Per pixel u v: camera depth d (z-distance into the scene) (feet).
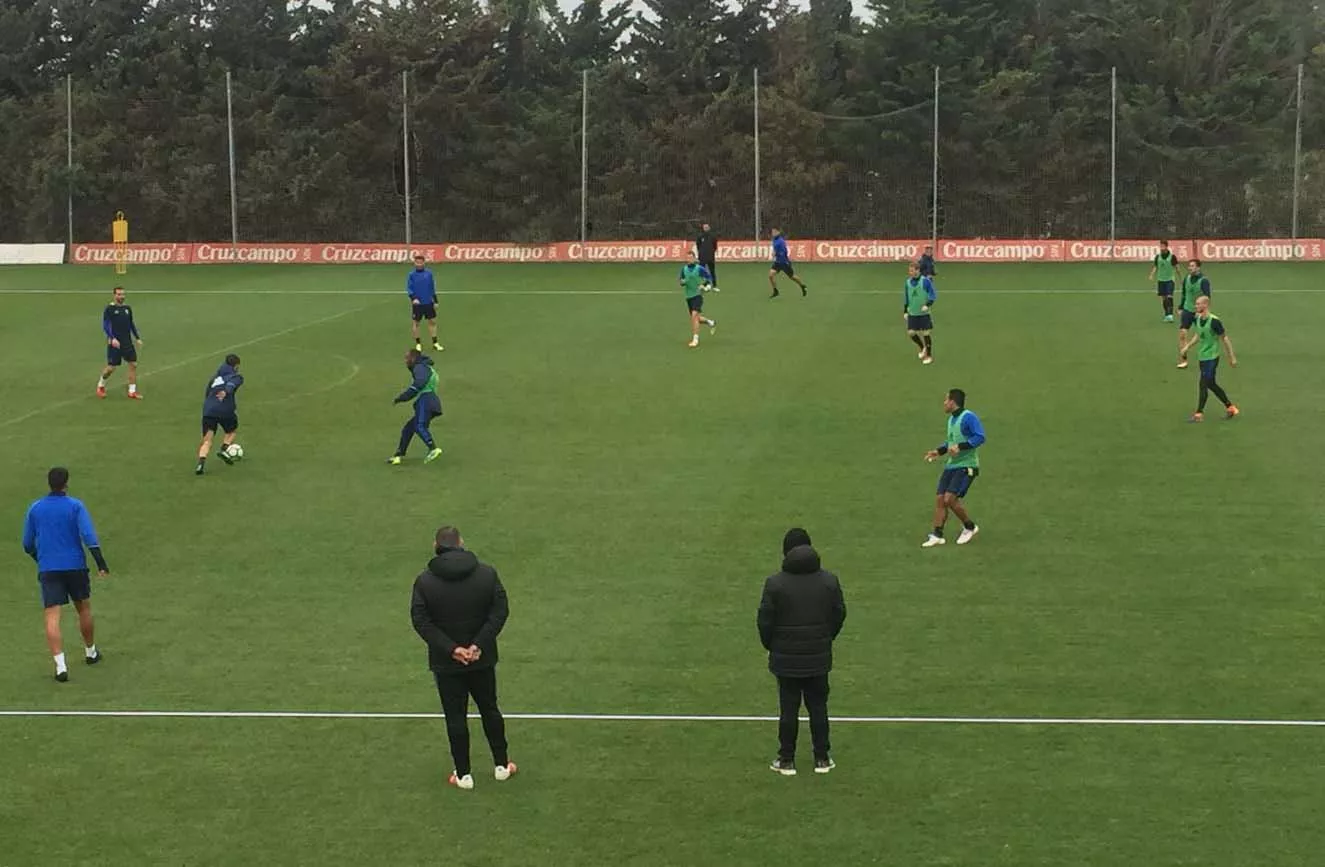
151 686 47.11
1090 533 61.41
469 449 78.43
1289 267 163.02
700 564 58.39
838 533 62.13
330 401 91.50
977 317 124.36
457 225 216.33
